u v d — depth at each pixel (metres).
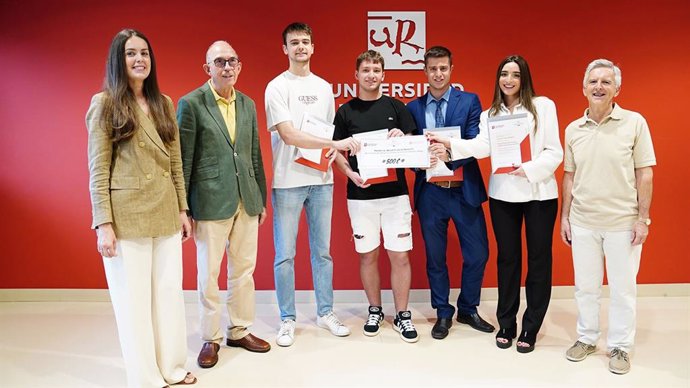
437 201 2.97
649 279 3.62
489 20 3.45
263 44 3.45
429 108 3.01
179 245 2.35
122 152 2.15
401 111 2.93
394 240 2.94
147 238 2.22
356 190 2.94
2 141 3.57
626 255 2.50
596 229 2.55
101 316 3.34
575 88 3.48
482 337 2.96
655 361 2.61
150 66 2.22
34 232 3.63
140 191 2.16
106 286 3.64
